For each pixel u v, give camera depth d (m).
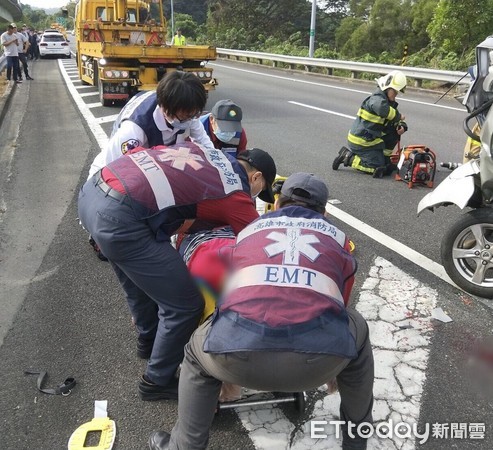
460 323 3.44
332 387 2.62
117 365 3.07
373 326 3.40
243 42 35.72
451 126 9.69
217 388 2.19
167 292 2.46
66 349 3.21
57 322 3.49
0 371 3.00
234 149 3.77
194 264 2.46
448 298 3.74
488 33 18.03
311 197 2.29
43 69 20.20
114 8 12.80
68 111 10.71
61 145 8.05
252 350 1.87
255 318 1.89
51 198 5.79
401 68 15.14
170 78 2.83
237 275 2.03
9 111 10.81
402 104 12.35
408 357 3.10
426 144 8.30
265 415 2.71
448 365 3.04
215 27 44.62
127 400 2.80
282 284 1.94
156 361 2.65
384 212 5.45
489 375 2.95
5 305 3.69
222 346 1.91
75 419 2.67
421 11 34.25
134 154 2.59
